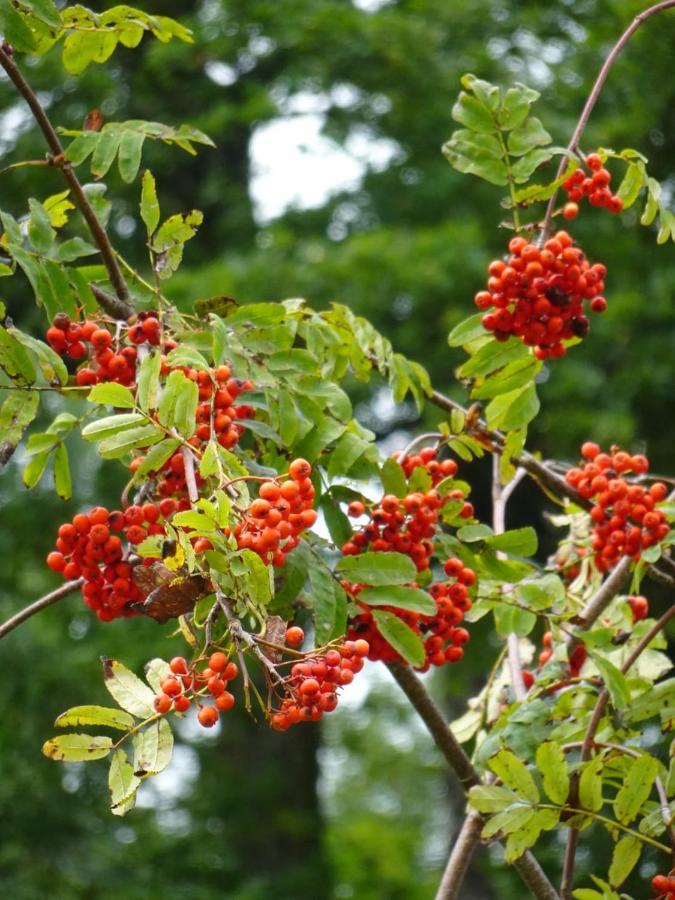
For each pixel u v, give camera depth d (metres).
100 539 3.44
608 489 4.44
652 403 13.12
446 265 13.12
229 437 3.42
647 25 14.59
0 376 3.78
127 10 4.24
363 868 16.95
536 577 4.71
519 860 4.36
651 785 3.88
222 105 14.93
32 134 14.78
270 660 3.02
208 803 14.51
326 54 14.84
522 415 4.26
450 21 15.11
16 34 3.92
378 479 4.04
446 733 4.50
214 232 15.38
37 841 12.98
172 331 3.94
